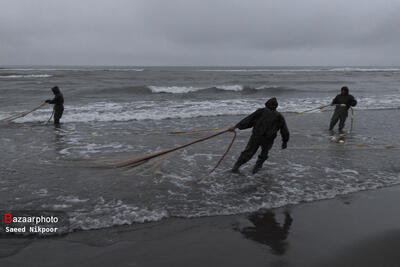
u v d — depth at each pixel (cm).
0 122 1112
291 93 2498
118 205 427
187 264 303
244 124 559
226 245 339
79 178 532
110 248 328
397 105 1720
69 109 1428
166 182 523
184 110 1470
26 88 2383
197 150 752
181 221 391
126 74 5138
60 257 310
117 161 610
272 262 310
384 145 830
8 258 305
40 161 635
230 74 5747
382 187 527
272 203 450
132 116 1281
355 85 3284
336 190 507
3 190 470
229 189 499
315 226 387
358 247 341
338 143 849
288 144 834
